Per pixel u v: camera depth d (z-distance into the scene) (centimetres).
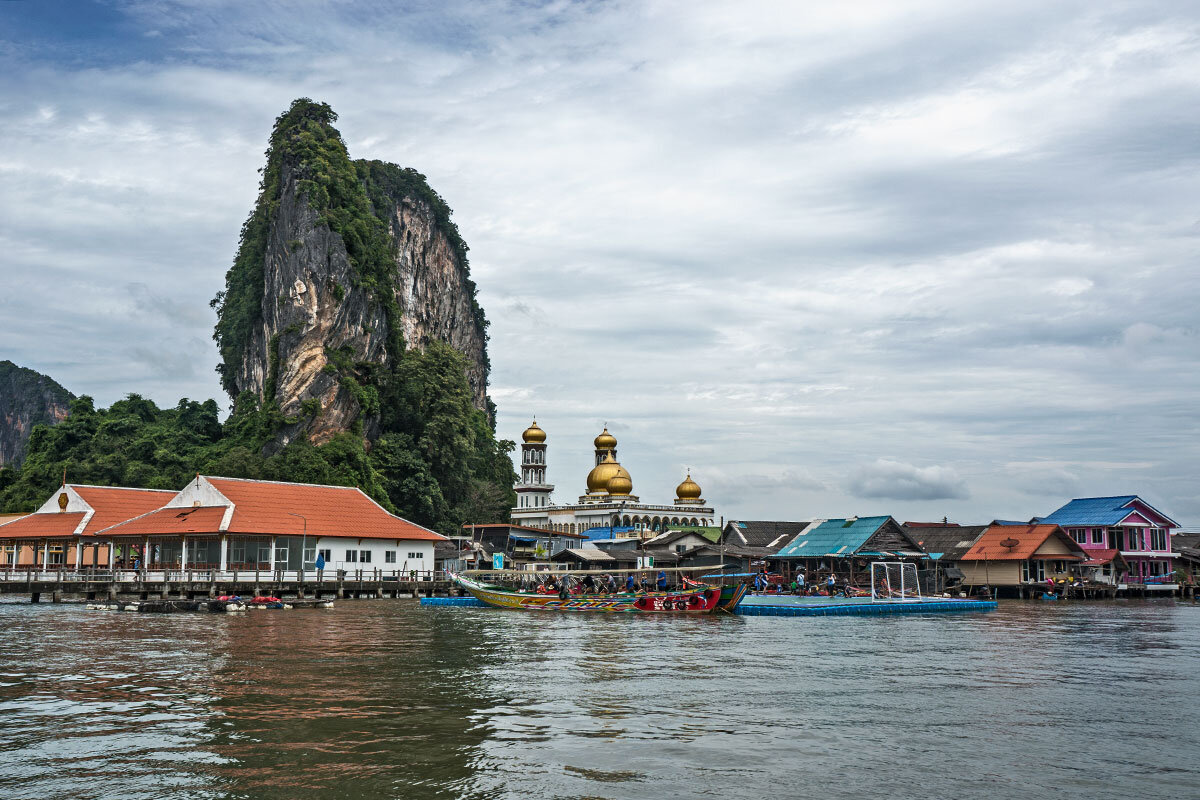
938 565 9038
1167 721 2445
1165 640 4500
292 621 5403
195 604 6219
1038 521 9962
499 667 3341
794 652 3878
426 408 14425
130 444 13012
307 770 1914
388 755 2030
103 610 6334
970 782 1870
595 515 13950
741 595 6103
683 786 1820
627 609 6250
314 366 13325
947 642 4347
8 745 2108
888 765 1983
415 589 8381
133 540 8456
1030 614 6438
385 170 19438
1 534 8800
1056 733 2294
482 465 15962
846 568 8862
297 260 13588
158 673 3148
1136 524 9456
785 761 2005
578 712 2497
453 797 1752
